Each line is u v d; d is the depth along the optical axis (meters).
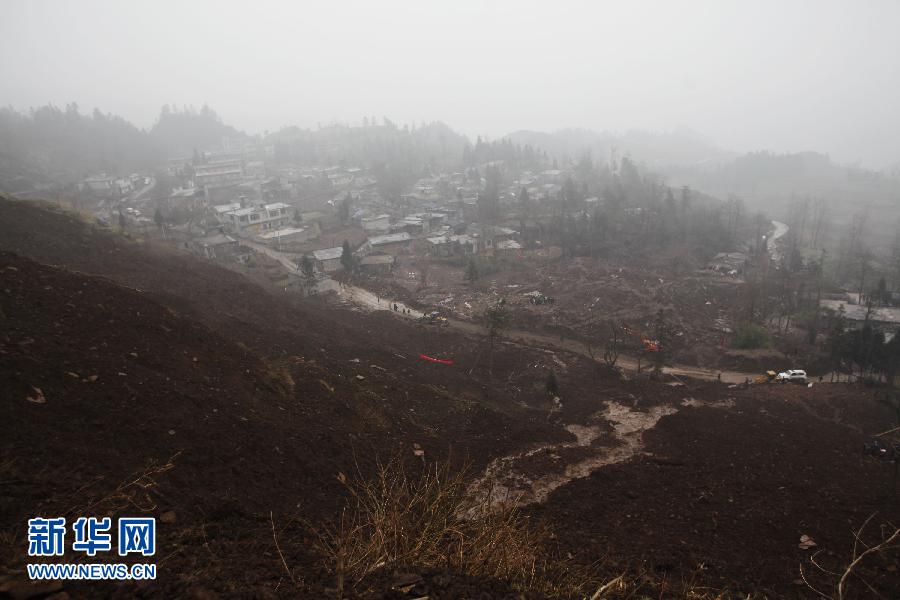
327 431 15.13
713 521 14.27
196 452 10.77
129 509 7.43
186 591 5.23
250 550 7.19
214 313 26.16
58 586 4.89
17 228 30.89
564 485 16.70
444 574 6.09
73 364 11.45
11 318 12.65
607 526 13.65
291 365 19.75
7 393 9.37
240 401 14.20
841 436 23.80
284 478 11.67
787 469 19.05
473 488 15.55
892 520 14.60
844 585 10.86
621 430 23.70
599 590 6.41
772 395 30.81
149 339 15.12
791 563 12.02
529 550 7.71
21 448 8.16
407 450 16.39
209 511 8.48
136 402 11.28
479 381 29.36
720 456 20.11
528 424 21.88
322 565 6.45
